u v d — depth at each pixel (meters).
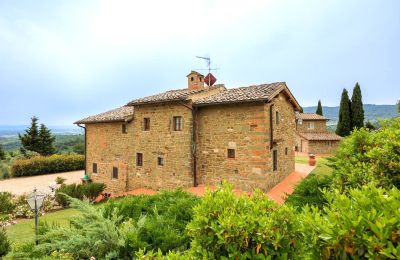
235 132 12.48
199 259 2.82
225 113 12.83
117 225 5.92
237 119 12.41
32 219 11.01
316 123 36.47
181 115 13.98
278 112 13.66
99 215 5.50
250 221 2.66
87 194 14.31
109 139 18.11
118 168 17.25
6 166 26.03
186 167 13.77
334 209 2.36
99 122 18.47
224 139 12.88
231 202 3.05
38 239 5.59
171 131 14.41
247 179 12.06
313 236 2.25
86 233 5.18
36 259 4.64
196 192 12.46
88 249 4.89
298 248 2.58
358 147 5.38
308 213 2.52
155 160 15.23
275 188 12.42
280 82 13.46
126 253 4.84
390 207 2.08
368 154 4.62
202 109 13.73
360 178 4.34
